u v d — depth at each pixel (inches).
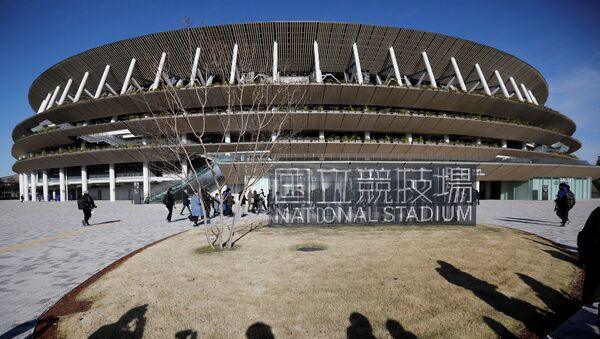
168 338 162.2
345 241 394.0
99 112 1626.5
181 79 1615.4
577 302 206.1
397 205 543.8
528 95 2052.2
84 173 1829.5
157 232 556.4
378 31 1531.7
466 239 402.9
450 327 168.7
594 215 153.3
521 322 175.8
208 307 195.8
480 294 212.7
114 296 222.1
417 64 1695.4
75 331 174.2
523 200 1658.5
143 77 1711.4
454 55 1686.8
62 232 577.6
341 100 1496.1
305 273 258.5
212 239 437.7
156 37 1487.5
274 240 410.9
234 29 1460.4
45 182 2073.1
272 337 159.3
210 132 1501.0
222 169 1197.1
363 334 161.6
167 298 212.2
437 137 1718.8
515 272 260.1
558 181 1662.2
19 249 418.0
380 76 1732.3
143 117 1515.7
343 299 203.8
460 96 1526.8
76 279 281.1
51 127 1775.3
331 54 1585.9
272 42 1510.8
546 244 378.6
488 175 1572.3
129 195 1980.8
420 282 234.7
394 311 186.2
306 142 1439.5
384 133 1614.2
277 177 551.8
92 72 1756.9
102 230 594.6
